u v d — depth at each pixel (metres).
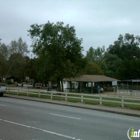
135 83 79.50
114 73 84.88
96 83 59.69
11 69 59.53
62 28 33.78
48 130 9.88
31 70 68.50
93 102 23.86
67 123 11.76
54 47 32.44
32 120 12.37
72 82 56.31
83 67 35.56
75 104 22.61
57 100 26.16
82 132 9.68
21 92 35.38
